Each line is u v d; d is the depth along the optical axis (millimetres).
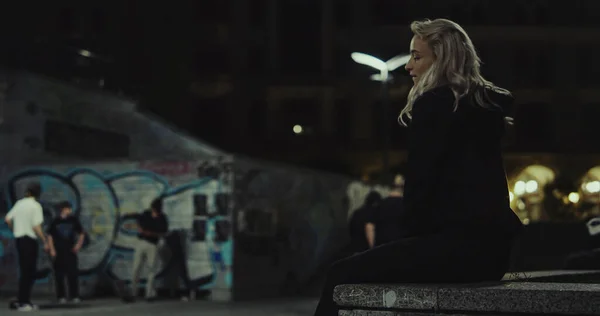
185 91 52156
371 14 56000
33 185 14938
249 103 55031
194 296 17078
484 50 56438
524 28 56344
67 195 18719
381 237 10945
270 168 19391
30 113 21391
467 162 3160
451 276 3188
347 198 28094
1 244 19047
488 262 3191
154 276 16969
